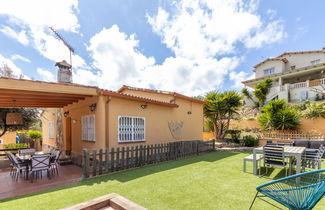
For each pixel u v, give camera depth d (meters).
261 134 13.31
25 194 4.16
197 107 12.45
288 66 24.06
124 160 6.49
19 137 15.35
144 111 8.44
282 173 5.75
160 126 9.30
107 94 6.59
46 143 13.24
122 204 2.36
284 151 5.33
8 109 10.05
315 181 3.21
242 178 5.20
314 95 18.38
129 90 12.16
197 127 12.32
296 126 12.52
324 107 12.40
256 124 15.34
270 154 5.40
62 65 9.66
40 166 5.52
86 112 7.80
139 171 6.07
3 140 13.76
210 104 14.57
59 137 10.56
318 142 8.70
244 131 15.12
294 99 20.16
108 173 5.85
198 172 5.87
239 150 11.34
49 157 5.75
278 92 21.25
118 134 7.14
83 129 8.05
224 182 4.84
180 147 8.73
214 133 15.80
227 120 15.98
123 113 7.43
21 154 7.02
